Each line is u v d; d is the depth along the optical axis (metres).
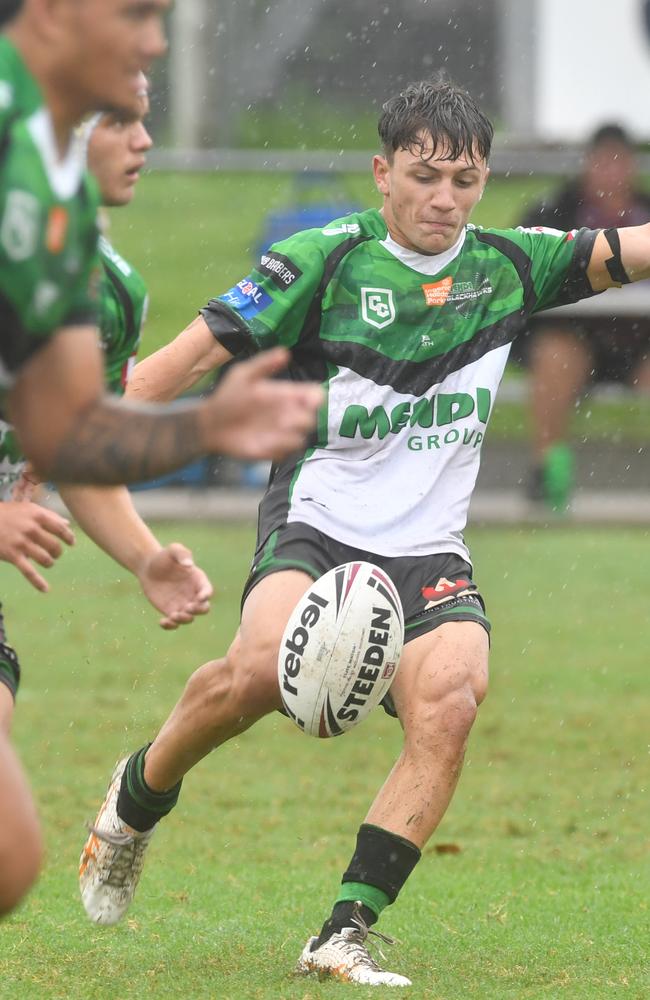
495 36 80.00
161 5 9.84
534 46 68.31
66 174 10.00
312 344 17.11
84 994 14.38
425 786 15.21
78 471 10.28
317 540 16.48
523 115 69.00
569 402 46.25
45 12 9.74
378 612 14.71
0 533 13.47
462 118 16.58
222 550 42.44
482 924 17.39
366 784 24.19
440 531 16.89
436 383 17.11
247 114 81.75
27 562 13.58
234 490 51.97
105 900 16.66
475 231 17.58
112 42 9.77
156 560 13.23
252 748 26.33
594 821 22.31
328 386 17.00
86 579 39.94
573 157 55.72
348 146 79.44
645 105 67.75
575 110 68.00
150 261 69.50
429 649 15.74
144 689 29.55
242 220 75.06
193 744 15.97
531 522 46.69
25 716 27.59
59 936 16.62
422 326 17.11
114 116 13.84
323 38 81.19
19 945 16.20
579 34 67.81
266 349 17.02
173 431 9.80
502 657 32.22
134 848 16.58
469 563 16.97
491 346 17.34
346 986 14.52
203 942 16.45
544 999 14.24
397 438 17.03
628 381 46.16
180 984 14.74
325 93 81.12
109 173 13.96
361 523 16.69
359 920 15.07
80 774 24.20
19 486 14.49
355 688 14.67
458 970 15.39
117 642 33.25
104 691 29.38
